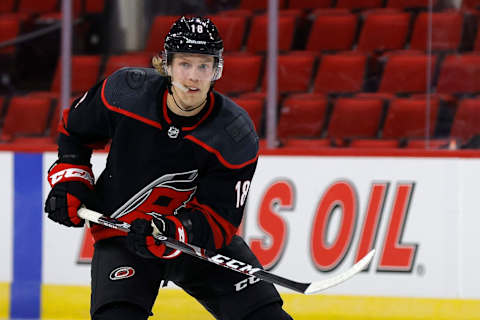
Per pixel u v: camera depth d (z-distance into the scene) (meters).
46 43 16.47
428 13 15.50
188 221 7.71
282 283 7.76
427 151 13.89
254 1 16.95
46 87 16.31
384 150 14.00
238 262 7.85
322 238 14.16
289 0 16.72
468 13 15.27
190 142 7.73
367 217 14.06
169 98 7.62
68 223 8.12
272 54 15.27
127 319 7.61
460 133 14.78
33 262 14.78
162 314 14.38
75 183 8.12
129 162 7.88
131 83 7.83
